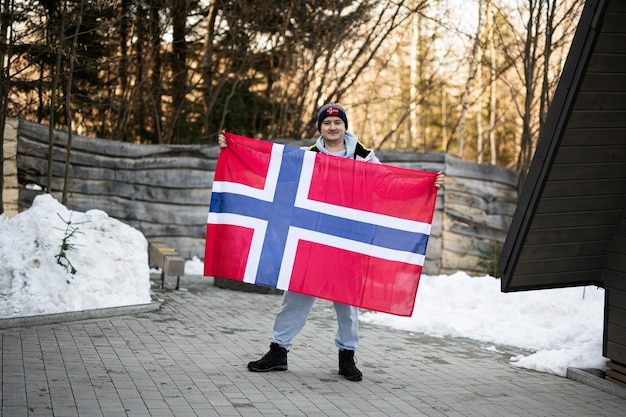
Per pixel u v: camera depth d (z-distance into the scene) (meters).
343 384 5.53
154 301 8.67
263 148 5.71
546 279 5.97
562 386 5.95
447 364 6.59
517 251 5.62
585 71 5.10
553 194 5.53
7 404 4.49
